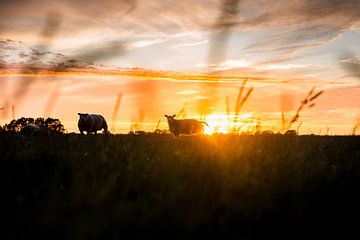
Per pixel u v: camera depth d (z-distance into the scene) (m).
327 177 5.09
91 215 3.21
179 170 4.91
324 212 4.04
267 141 7.34
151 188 4.28
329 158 6.96
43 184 4.20
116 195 4.12
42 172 5.03
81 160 5.85
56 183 4.42
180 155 5.70
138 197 4.01
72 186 3.97
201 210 3.47
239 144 6.85
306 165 5.69
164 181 4.34
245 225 3.58
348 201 4.36
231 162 5.33
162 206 3.49
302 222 3.72
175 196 3.74
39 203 3.60
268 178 5.12
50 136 8.12
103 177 4.48
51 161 5.70
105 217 3.13
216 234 3.32
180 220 3.35
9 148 6.24
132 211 3.51
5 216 3.34
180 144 7.61
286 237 3.42
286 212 3.91
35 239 2.97
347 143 7.87
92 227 2.87
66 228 3.03
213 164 5.09
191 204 3.69
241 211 3.65
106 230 3.13
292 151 6.60
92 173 4.67
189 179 4.49
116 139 7.97
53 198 3.61
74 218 3.21
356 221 3.86
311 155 6.89
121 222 3.21
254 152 6.50
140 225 3.24
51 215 3.12
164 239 3.23
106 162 5.70
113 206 3.52
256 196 3.95
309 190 4.50
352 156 6.76
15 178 4.68
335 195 4.56
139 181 4.62
